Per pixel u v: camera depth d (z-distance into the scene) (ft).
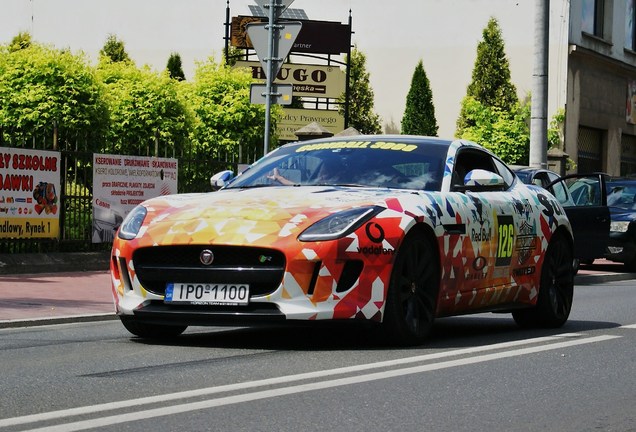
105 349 27.99
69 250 56.70
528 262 34.37
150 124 86.38
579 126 134.72
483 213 31.73
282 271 26.37
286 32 52.85
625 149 147.64
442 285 29.66
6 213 53.31
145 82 86.69
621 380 24.20
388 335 28.09
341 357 26.43
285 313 26.32
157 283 27.63
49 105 76.48
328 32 130.31
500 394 21.99
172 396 20.72
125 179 59.16
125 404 19.85
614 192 77.66
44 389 21.53
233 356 26.50
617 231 73.10
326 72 131.44
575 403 21.31
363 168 31.35
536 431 18.66
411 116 134.21
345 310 26.76
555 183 60.23
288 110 130.11
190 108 90.33
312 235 26.58
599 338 31.78
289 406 19.97
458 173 32.04
